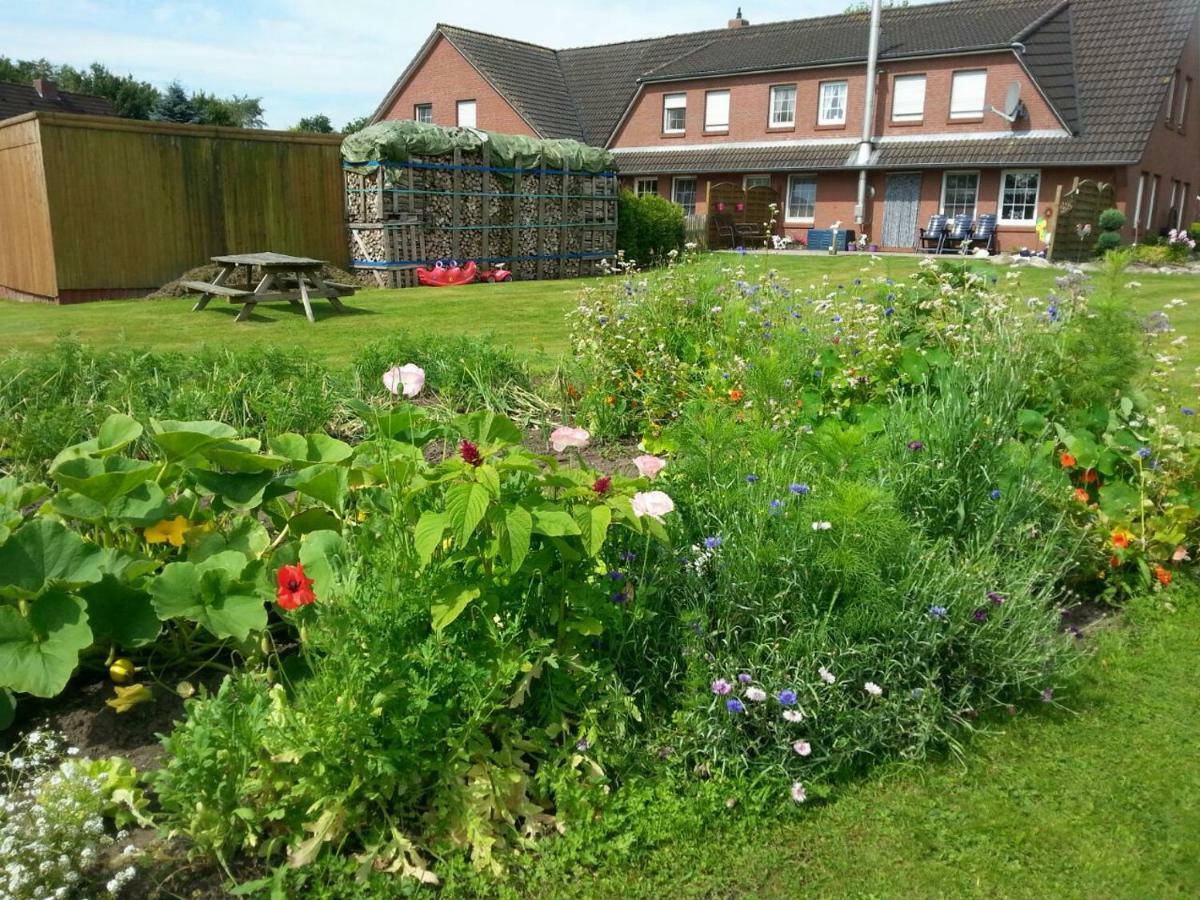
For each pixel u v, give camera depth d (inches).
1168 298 491.8
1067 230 775.1
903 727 110.6
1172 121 1006.4
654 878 90.1
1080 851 95.0
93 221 457.4
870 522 114.7
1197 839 96.7
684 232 805.9
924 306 219.8
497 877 88.0
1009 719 117.1
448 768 91.8
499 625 98.0
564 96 1274.6
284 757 87.4
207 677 113.0
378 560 98.7
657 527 102.5
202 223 499.8
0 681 90.9
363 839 89.3
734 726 103.4
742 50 1142.3
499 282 595.8
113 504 111.9
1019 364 171.8
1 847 79.6
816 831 97.4
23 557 100.4
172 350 301.1
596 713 100.7
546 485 104.7
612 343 237.0
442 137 562.6
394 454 121.1
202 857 86.8
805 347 212.1
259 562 112.2
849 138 1038.4
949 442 144.0
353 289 417.4
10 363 223.5
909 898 88.7
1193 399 208.2
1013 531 141.9
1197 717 118.3
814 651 108.7
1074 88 927.0
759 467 132.2
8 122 458.9
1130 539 151.1
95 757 98.7
